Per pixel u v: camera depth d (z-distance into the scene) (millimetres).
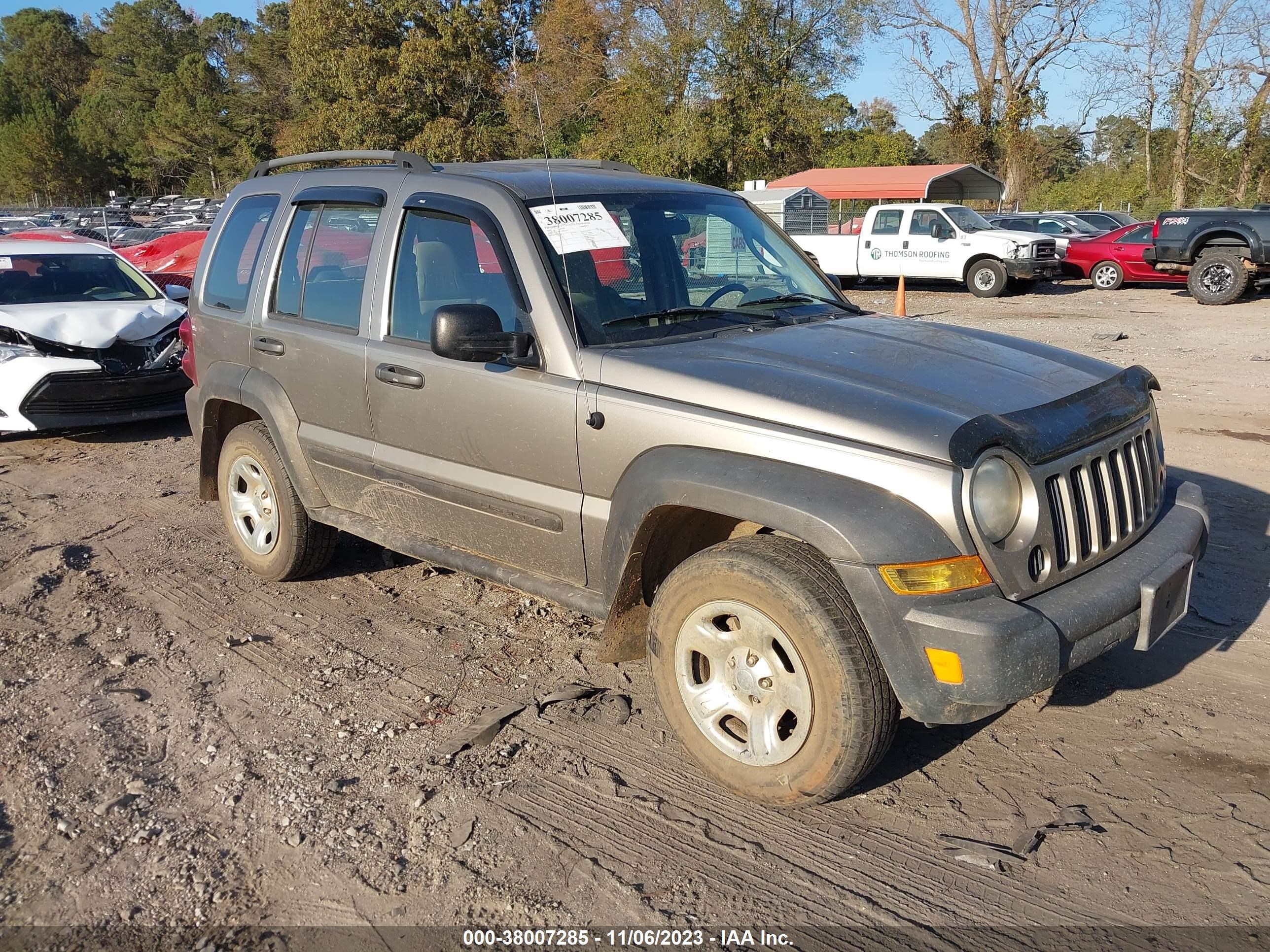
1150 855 2965
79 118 88000
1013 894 2822
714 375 3262
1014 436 2906
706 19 35719
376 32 40438
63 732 3789
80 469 7887
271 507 5102
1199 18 34125
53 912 2838
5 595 5188
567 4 36906
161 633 4688
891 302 19781
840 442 2947
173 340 8859
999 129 41375
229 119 74000
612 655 3602
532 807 3268
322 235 4652
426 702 3975
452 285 3984
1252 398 9031
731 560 3074
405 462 4184
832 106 40219
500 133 37781
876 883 2883
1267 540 5453
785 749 3062
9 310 8578
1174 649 4266
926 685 2777
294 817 3240
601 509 3494
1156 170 40656
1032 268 20016
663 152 36312
